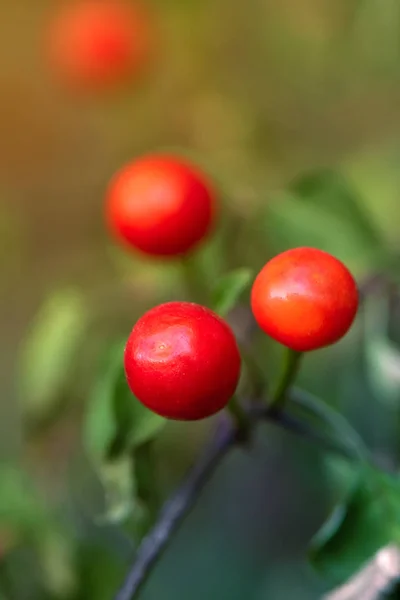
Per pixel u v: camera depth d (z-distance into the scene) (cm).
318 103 33
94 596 25
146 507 22
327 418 22
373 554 21
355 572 21
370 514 21
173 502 21
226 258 25
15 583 25
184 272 24
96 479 31
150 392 20
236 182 30
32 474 30
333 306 20
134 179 23
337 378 28
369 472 21
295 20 33
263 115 33
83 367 27
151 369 20
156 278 27
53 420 27
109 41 33
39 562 25
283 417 21
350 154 32
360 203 25
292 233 25
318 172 25
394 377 25
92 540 26
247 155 32
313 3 33
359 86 33
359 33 31
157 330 20
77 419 30
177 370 20
